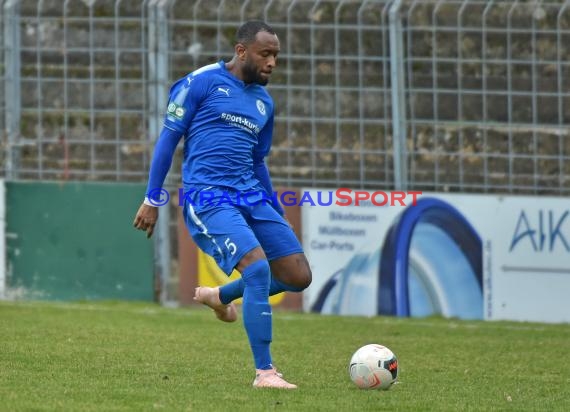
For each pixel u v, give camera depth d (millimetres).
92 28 54188
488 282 53781
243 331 43375
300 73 54094
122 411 22766
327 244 53656
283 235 27875
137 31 54156
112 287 54500
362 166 54250
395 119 54094
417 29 54000
